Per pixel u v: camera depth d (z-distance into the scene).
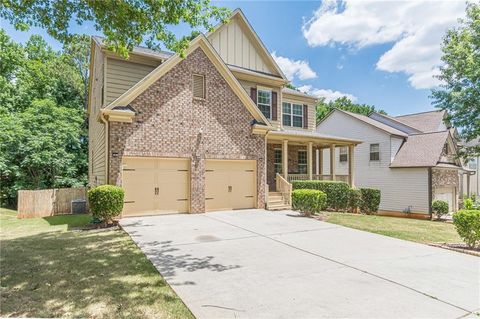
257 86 16.31
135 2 6.80
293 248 6.80
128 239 7.47
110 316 3.46
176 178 11.53
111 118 10.12
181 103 11.55
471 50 15.43
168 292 4.19
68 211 13.55
